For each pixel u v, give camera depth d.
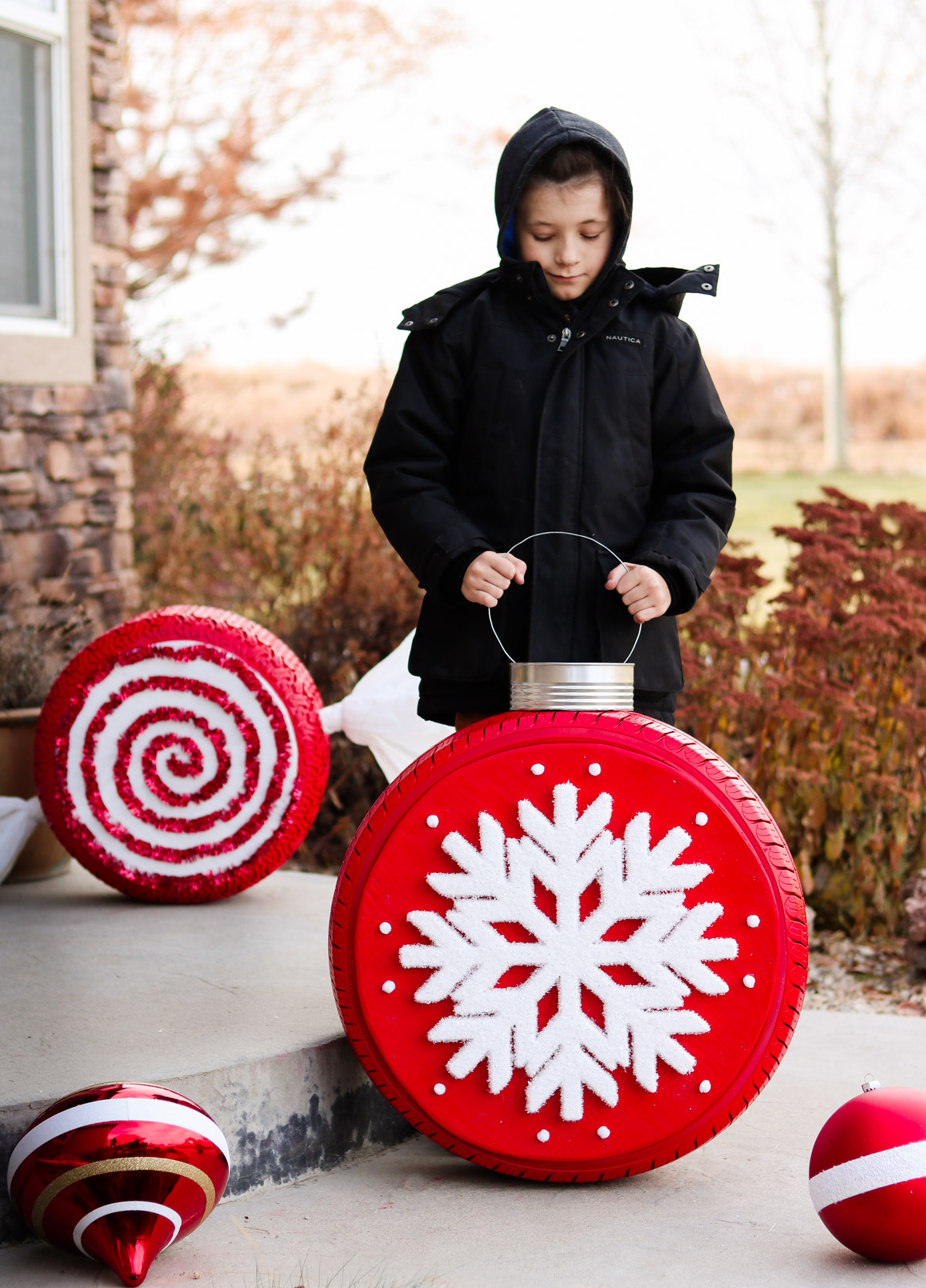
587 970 2.24
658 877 2.24
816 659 4.32
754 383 12.70
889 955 4.00
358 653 4.96
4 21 5.00
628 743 2.26
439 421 2.61
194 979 2.79
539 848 2.25
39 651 4.07
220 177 11.64
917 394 12.23
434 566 2.44
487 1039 2.25
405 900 2.28
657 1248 2.08
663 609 2.43
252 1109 2.32
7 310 5.19
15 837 3.47
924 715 3.95
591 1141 2.26
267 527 5.97
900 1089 2.10
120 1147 1.94
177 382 7.47
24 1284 1.98
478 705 2.59
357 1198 2.29
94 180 5.48
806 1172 2.38
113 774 3.36
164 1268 2.02
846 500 4.63
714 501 2.59
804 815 4.18
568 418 2.53
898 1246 1.99
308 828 3.42
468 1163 2.46
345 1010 2.29
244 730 3.33
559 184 2.46
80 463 5.40
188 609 3.40
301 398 10.23
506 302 2.60
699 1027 2.24
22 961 2.92
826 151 11.86
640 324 2.61
